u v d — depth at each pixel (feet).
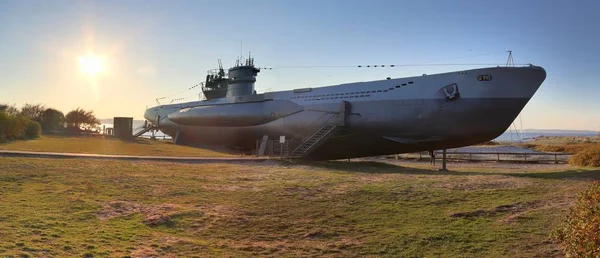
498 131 68.95
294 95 92.02
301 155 80.12
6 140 97.25
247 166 65.31
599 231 17.80
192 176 52.80
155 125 144.46
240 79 109.60
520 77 65.41
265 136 92.84
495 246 26.43
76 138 124.57
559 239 22.81
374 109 76.48
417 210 35.81
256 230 31.14
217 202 38.91
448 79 70.18
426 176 54.13
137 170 55.98
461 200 38.70
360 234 30.12
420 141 73.67
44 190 40.01
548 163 99.91
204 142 120.47
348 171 65.10
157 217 32.83
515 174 57.57
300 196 41.37
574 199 35.94
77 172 51.49
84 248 24.40
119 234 28.07
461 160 113.19
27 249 23.11
